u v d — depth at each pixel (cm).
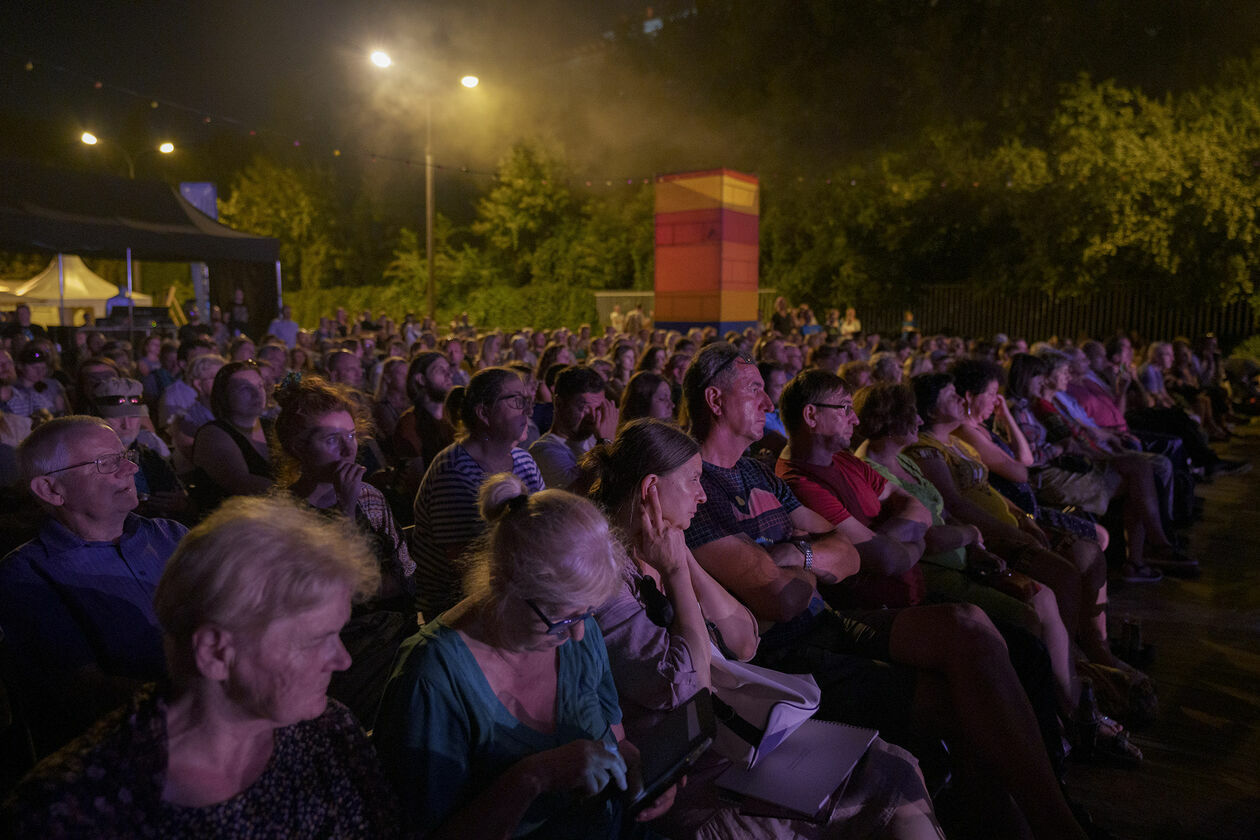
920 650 262
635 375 393
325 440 269
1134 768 327
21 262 3309
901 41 2311
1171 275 1811
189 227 1473
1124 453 576
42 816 106
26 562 206
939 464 407
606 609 205
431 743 155
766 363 555
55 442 205
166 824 115
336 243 3822
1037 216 1981
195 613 115
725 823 205
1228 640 446
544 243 3158
